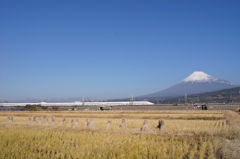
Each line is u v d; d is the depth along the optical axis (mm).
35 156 23000
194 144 29500
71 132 37344
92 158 22250
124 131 39781
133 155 22859
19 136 33094
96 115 75188
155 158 23031
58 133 35750
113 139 31141
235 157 23078
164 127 40938
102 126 45562
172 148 26703
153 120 59188
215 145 27531
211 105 137625
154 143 28953
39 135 34000
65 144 28516
